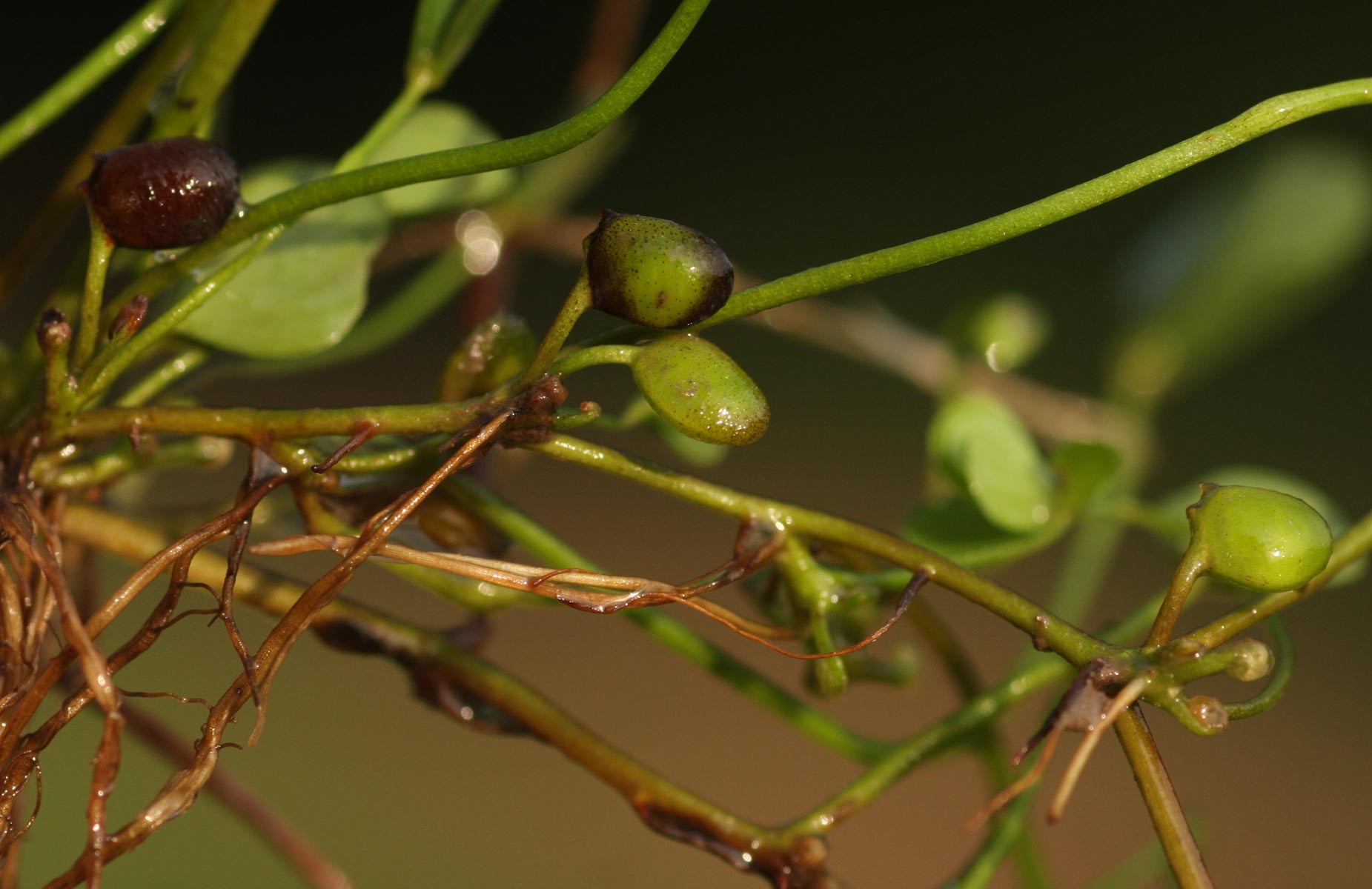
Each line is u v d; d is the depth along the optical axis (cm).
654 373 15
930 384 19
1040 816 35
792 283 15
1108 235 77
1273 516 15
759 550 15
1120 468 16
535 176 19
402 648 15
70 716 15
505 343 15
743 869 15
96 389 15
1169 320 19
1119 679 15
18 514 15
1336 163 19
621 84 15
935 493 18
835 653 15
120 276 17
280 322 16
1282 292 19
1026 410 19
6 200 73
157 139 15
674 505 60
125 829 15
